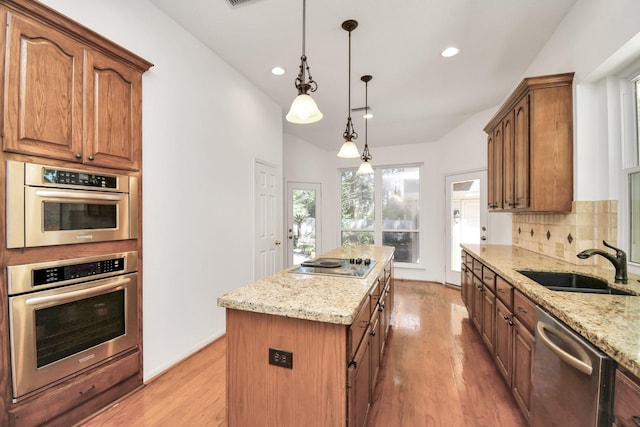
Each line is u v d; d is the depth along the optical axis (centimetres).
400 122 458
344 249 331
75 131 164
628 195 191
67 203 161
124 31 195
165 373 221
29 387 145
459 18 222
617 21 165
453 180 483
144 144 208
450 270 494
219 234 284
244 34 247
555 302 133
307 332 121
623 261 162
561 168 216
